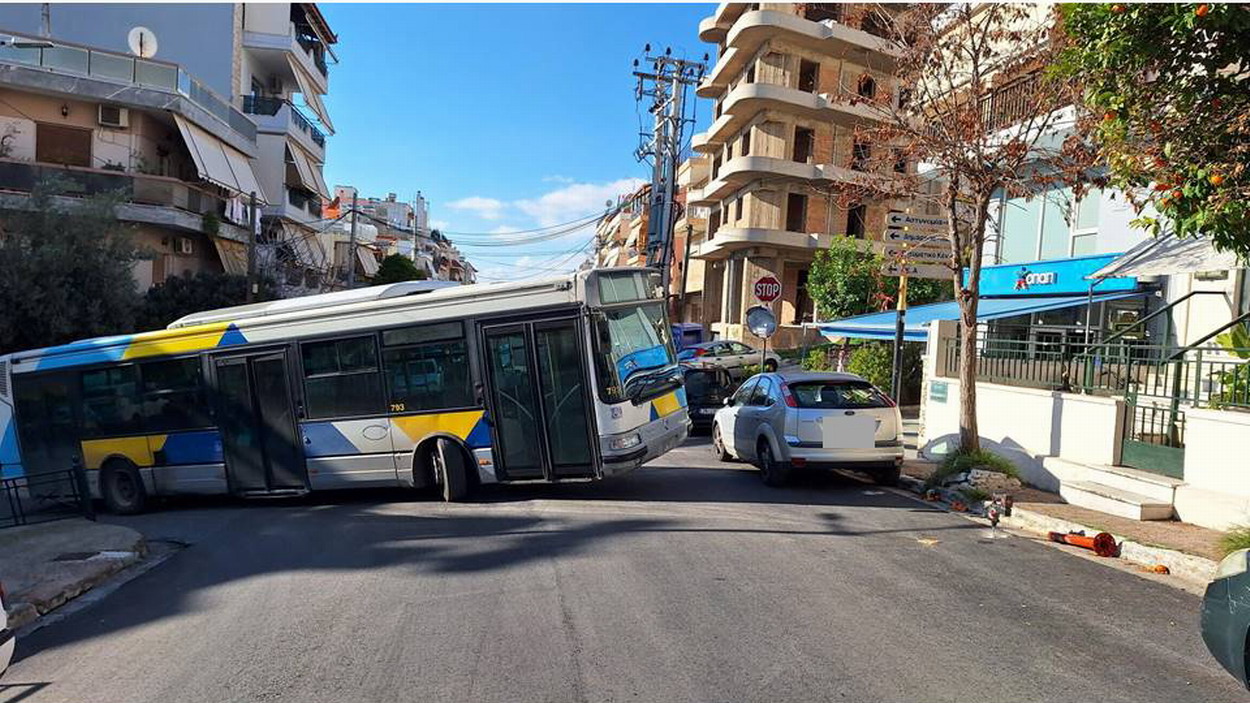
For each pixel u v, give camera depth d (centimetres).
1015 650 495
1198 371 848
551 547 776
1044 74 943
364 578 698
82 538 891
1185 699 425
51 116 2466
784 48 3616
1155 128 671
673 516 911
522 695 440
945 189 1082
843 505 975
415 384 1077
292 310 1159
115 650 552
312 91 4056
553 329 1018
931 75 1046
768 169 3603
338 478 1116
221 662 511
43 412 1263
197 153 2675
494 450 1040
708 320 4628
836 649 497
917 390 2197
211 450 1171
